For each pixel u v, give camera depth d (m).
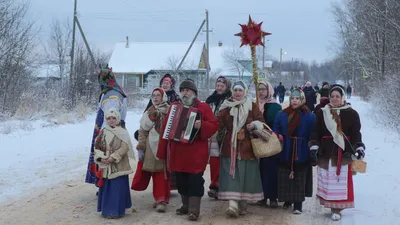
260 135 6.39
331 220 6.41
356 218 6.33
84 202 7.32
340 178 6.30
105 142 6.49
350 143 6.32
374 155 11.12
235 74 58.44
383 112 17.75
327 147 6.39
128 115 22.23
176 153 6.43
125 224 6.26
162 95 6.93
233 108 6.58
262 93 7.42
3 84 18.11
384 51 26.44
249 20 7.22
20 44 19.14
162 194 6.88
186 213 6.75
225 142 6.60
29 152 11.33
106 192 6.52
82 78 22.83
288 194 6.72
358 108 27.34
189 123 6.30
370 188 8.02
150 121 6.83
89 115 20.42
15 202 7.25
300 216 6.67
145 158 6.84
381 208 6.78
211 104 7.88
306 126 6.71
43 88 21.77
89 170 7.30
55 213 6.72
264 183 7.12
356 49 36.25
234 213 6.45
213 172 7.73
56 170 9.58
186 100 6.47
